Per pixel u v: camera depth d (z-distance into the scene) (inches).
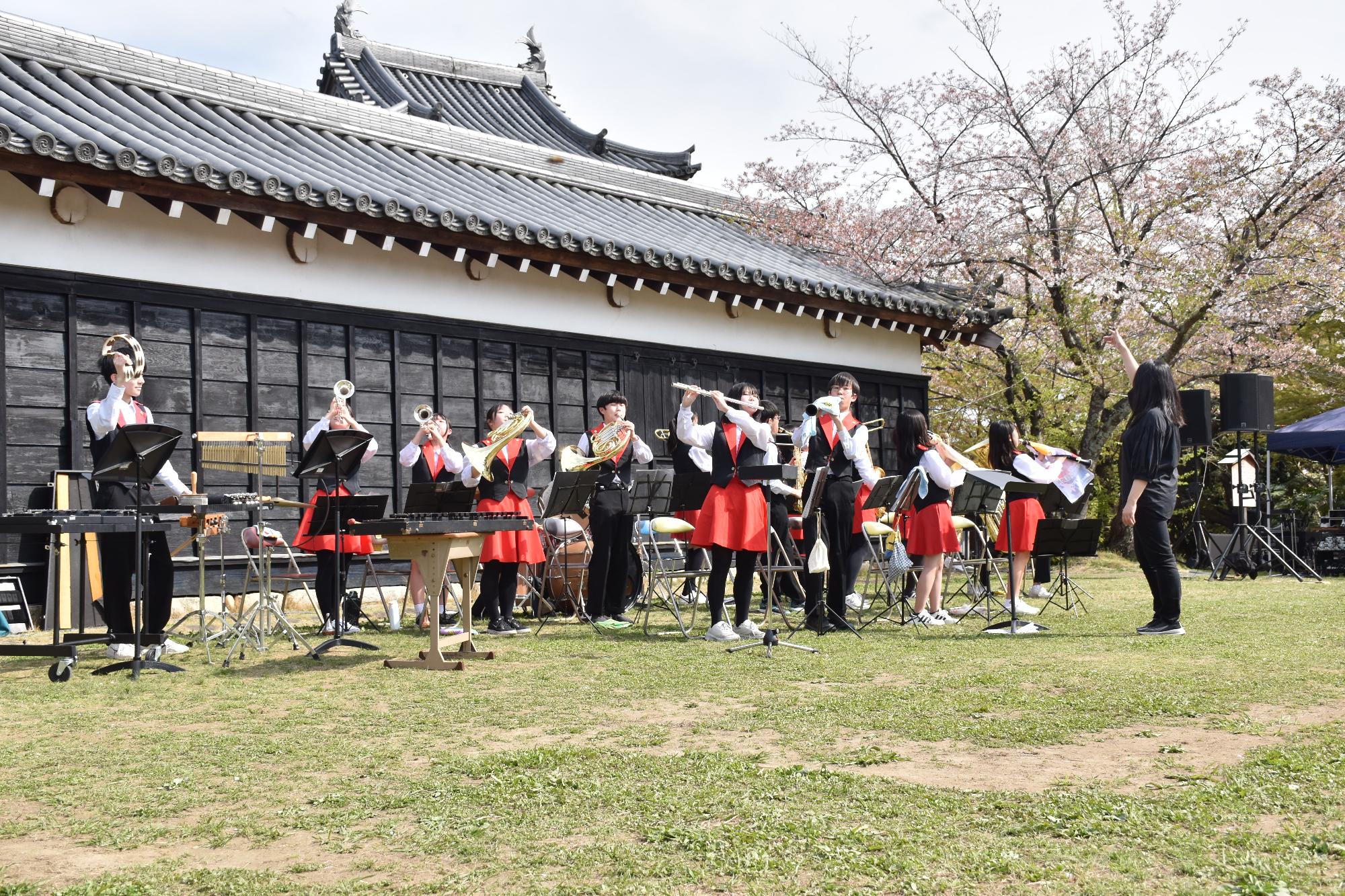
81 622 243.6
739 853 101.7
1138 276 554.3
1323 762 127.6
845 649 239.5
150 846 108.7
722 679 200.7
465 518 222.8
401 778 131.6
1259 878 91.7
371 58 692.1
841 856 100.1
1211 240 570.9
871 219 574.9
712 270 422.6
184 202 298.8
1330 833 102.4
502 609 284.4
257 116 406.0
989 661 216.7
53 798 124.8
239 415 330.6
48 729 162.1
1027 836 105.3
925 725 155.6
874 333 541.6
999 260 560.4
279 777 133.4
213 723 166.2
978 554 374.9
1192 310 570.6
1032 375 608.1
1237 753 135.3
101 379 303.6
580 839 107.7
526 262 378.6
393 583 368.5
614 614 307.3
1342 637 242.7
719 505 259.0
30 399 289.6
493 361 395.5
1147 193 565.3
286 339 342.0
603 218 462.6
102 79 366.3
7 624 270.4
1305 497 684.1
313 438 263.1
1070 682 187.5
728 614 325.7
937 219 580.7
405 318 370.3
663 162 692.7
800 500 320.5
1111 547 618.5
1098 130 560.4
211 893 95.0
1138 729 150.3
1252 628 264.1
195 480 278.5
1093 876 94.1
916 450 280.2
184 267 320.5
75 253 299.9
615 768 133.1
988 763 134.0
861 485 286.7
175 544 313.7
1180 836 103.9
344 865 101.8
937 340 560.7
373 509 259.1
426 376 377.1
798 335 505.7
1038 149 566.6
